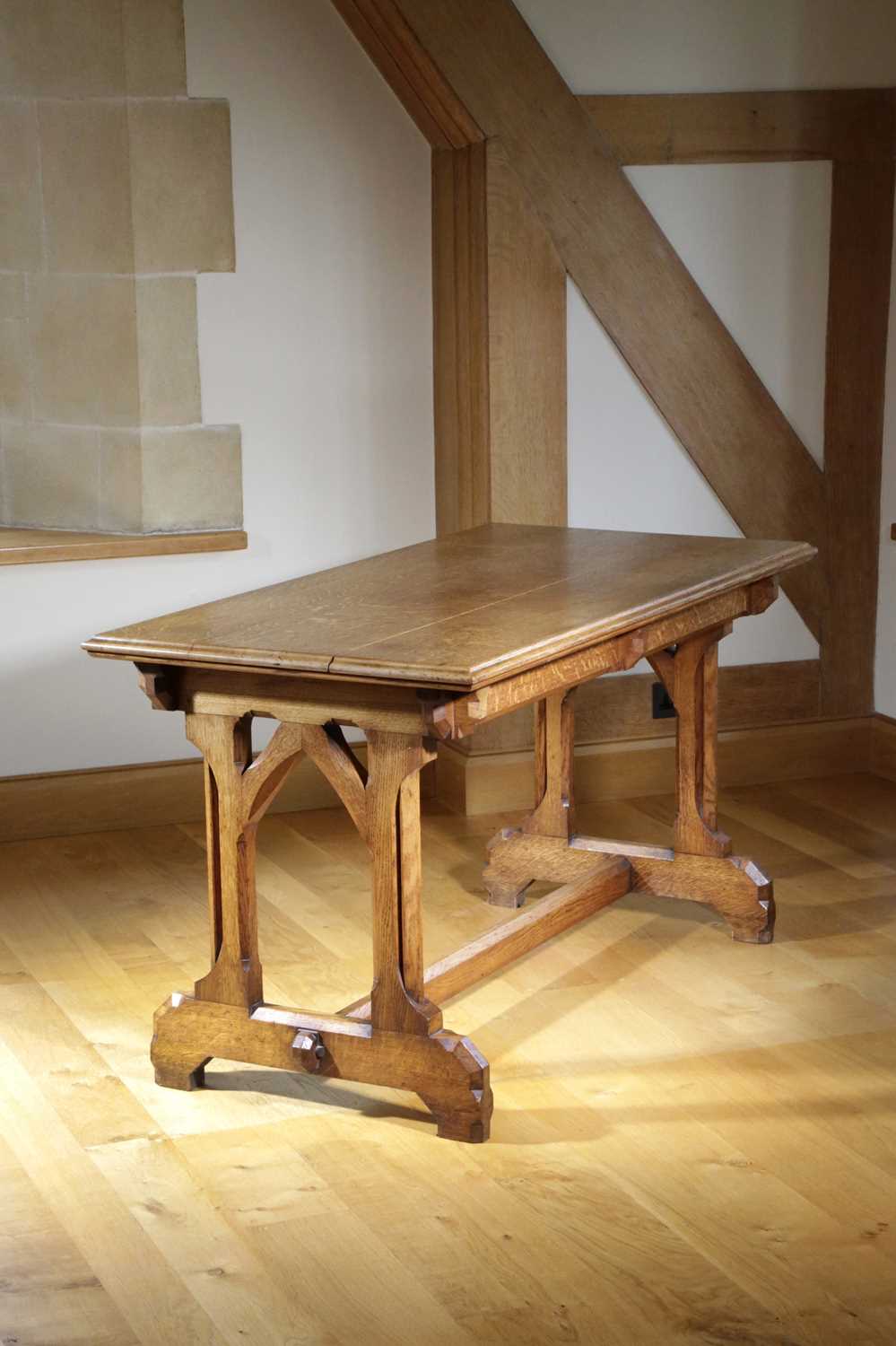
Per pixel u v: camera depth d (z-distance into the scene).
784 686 4.81
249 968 2.86
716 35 4.40
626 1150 2.71
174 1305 2.29
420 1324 2.24
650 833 4.38
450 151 4.36
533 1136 2.76
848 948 3.56
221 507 4.39
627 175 4.39
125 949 3.60
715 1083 2.94
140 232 4.14
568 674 2.89
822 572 4.78
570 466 4.48
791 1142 2.72
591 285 4.39
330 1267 2.38
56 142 4.15
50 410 4.35
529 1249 2.42
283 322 4.38
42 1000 3.33
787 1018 3.21
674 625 3.27
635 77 4.35
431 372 4.58
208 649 2.70
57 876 4.08
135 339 4.19
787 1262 2.38
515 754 4.58
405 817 2.70
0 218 4.26
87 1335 2.22
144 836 4.39
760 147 4.48
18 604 4.25
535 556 3.52
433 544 3.71
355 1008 2.92
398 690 2.64
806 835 4.34
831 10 4.48
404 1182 2.62
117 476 4.30
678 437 4.56
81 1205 2.55
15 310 4.32
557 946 3.60
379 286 4.47
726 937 3.64
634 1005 3.28
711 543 3.67
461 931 3.71
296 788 4.61
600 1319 2.25
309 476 4.48
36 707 4.33
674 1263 2.38
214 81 4.19
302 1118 2.84
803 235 4.57
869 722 4.89
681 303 4.48
